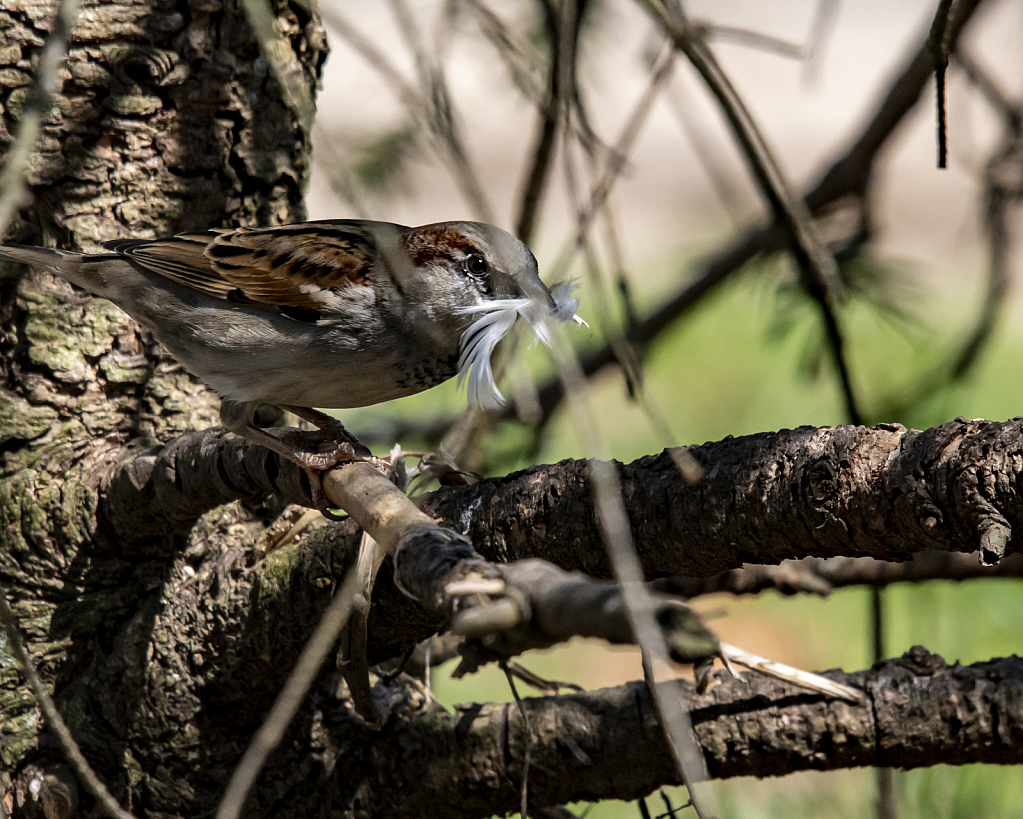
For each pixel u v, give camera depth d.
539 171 5.45
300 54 5.48
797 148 21.53
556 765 4.73
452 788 4.82
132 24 5.03
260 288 5.80
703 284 7.75
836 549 3.90
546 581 2.72
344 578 4.53
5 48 4.91
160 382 5.54
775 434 4.02
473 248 6.17
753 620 10.99
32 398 5.12
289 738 4.93
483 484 4.55
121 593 5.09
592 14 6.70
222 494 4.61
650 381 12.20
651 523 4.14
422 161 6.84
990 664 4.61
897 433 3.78
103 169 5.15
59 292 5.17
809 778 6.79
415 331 6.18
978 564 5.54
